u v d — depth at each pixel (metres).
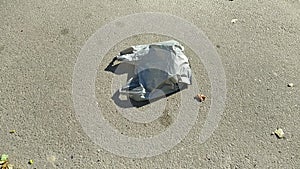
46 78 1.24
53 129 1.12
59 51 1.31
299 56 1.27
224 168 1.03
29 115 1.15
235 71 1.24
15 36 1.36
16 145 1.09
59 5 1.45
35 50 1.32
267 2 1.43
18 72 1.26
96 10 1.43
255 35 1.33
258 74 1.23
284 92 1.18
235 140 1.09
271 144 1.08
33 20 1.40
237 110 1.15
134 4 1.44
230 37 1.33
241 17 1.39
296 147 1.07
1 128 1.13
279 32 1.34
